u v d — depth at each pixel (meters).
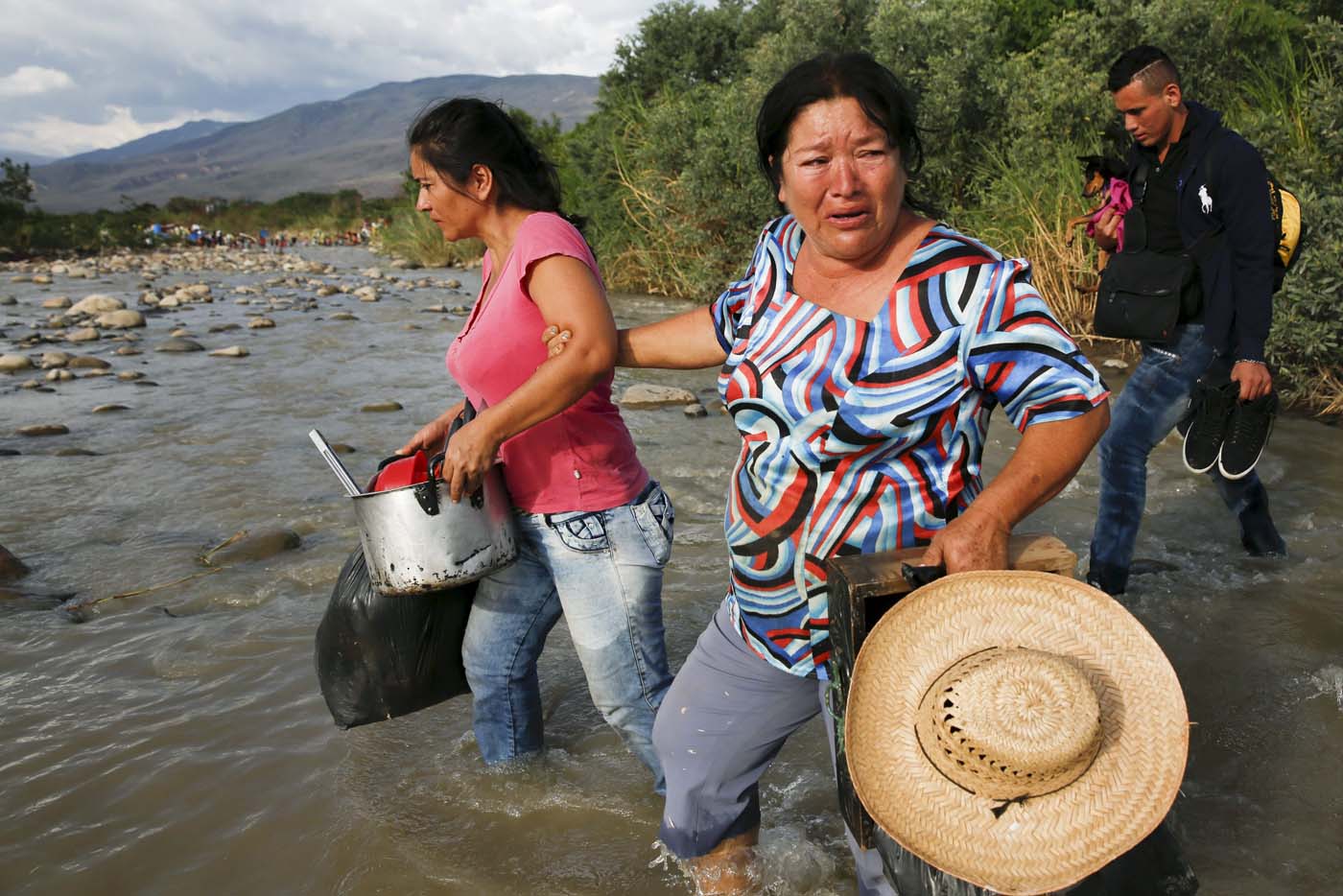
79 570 4.80
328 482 6.16
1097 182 4.16
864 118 1.76
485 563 2.47
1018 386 1.79
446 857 2.72
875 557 1.86
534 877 2.63
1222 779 2.92
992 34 11.55
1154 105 3.77
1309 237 6.67
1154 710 1.64
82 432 7.54
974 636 1.72
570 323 2.32
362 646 2.69
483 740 3.00
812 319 1.89
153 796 3.01
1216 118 3.76
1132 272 3.86
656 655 2.65
